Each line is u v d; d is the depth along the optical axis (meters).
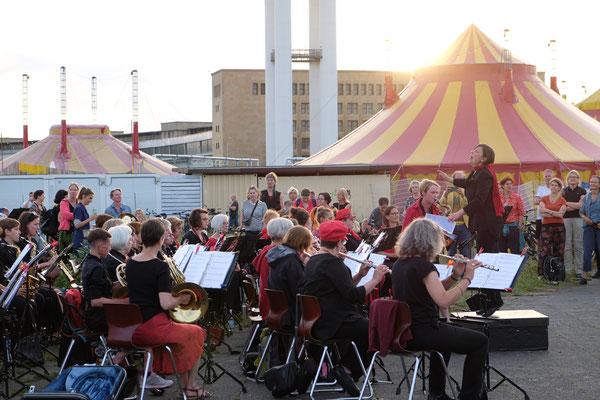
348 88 125.88
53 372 7.95
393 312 5.83
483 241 9.15
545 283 13.80
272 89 65.81
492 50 28.78
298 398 6.89
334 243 6.62
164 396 7.02
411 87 29.03
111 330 6.40
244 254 10.20
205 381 7.46
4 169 30.77
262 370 7.53
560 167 23.34
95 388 5.96
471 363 5.96
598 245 14.17
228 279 7.59
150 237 6.50
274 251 7.21
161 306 6.40
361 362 6.52
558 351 8.41
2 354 7.55
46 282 8.86
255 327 8.05
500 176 23.42
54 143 49.97
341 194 15.48
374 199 24.88
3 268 8.12
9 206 28.19
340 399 6.74
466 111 26.39
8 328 7.52
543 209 14.17
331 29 63.47
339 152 27.00
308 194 15.88
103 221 9.42
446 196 14.18
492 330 8.33
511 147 24.34
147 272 6.43
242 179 26.86
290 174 26.06
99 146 50.09
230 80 125.31
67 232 13.94
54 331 8.34
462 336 5.92
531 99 27.03
